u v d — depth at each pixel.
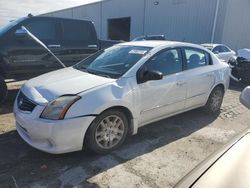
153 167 3.20
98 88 3.29
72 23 6.48
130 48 4.30
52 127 2.96
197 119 5.01
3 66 5.40
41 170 3.06
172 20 17.56
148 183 2.87
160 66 4.04
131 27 21.16
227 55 11.79
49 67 6.00
